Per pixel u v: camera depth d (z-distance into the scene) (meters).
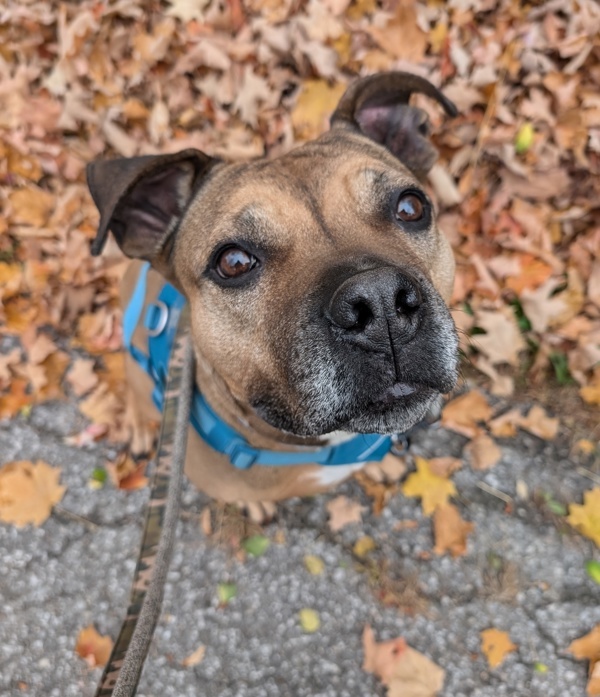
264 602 0.48
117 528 0.51
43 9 0.71
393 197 0.34
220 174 0.37
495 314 0.53
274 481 0.39
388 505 0.50
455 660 0.45
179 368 0.37
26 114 0.67
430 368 0.30
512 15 0.60
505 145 0.56
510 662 0.45
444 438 0.52
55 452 0.54
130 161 0.36
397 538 0.49
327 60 0.62
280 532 0.50
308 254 0.32
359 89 0.39
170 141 0.64
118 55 0.68
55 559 0.50
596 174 0.55
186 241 0.36
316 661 0.46
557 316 0.54
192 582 0.49
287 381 0.31
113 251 0.60
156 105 0.65
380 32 0.62
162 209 0.37
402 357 0.30
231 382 0.35
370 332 0.29
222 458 0.39
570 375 0.53
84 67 0.66
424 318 0.30
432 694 0.44
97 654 0.47
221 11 0.67
